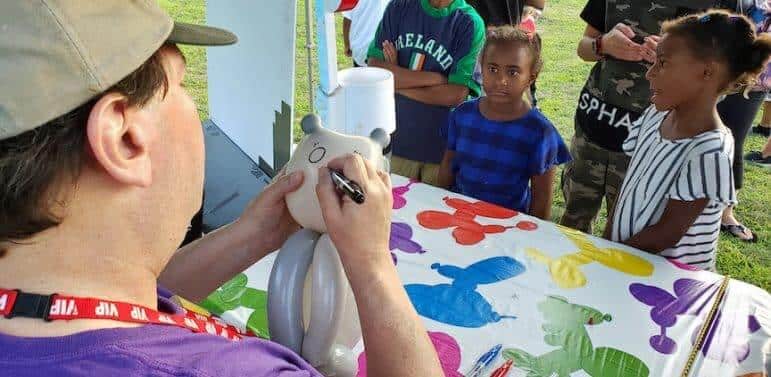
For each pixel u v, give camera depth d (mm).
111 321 436
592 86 2084
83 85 392
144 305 483
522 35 1807
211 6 2516
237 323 1133
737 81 1437
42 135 396
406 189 1661
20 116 381
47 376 395
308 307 779
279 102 2131
